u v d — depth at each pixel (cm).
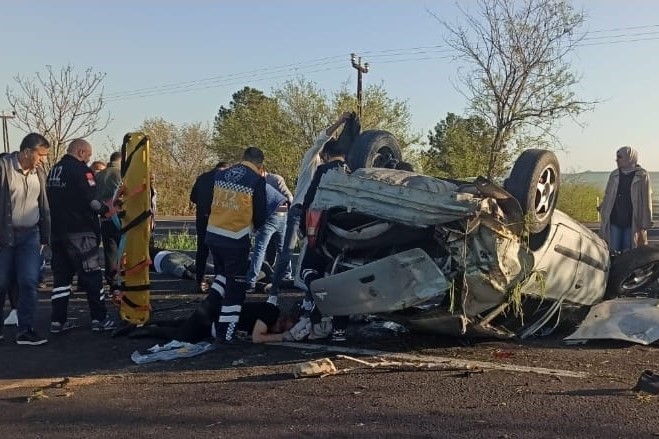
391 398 532
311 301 745
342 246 660
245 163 734
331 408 510
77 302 1007
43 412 518
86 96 2225
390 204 621
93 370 639
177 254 1207
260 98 4625
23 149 731
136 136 782
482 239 610
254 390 561
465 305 630
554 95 2562
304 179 865
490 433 452
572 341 724
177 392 561
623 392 543
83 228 786
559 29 2553
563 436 445
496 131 2625
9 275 740
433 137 4400
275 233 1015
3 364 663
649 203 949
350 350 694
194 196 1038
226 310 725
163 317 885
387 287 620
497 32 2572
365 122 3600
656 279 860
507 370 613
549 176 661
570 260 717
